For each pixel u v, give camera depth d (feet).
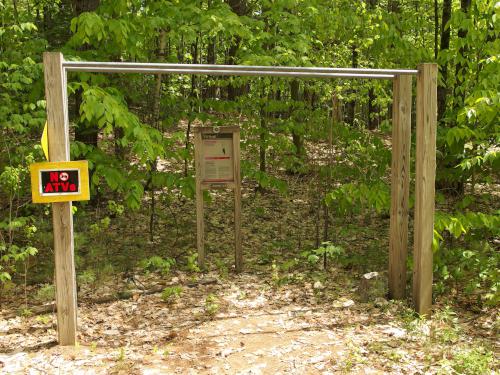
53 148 13.76
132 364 13.33
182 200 30.66
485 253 19.56
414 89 23.97
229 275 21.06
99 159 21.24
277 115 33.58
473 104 17.71
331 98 26.35
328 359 13.51
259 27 23.49
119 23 19.60
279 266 21.91
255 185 34.76
